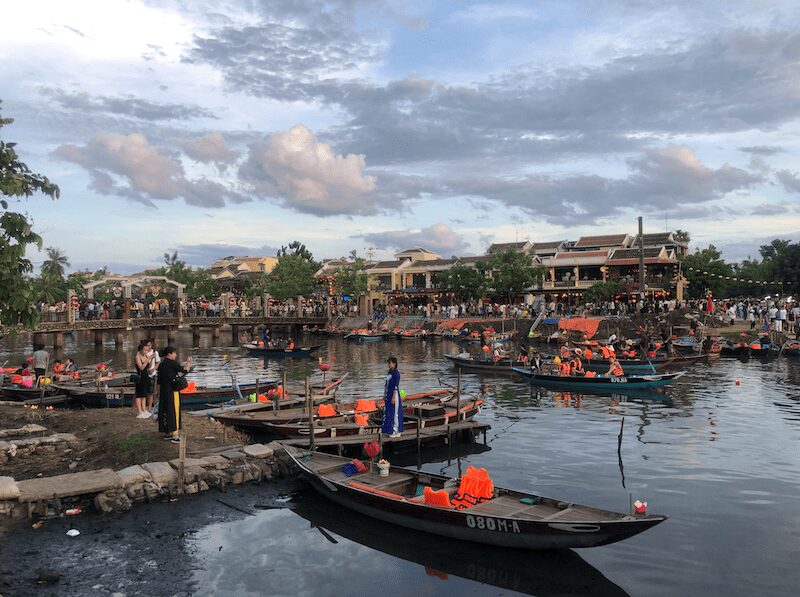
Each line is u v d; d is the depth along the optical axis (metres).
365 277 71.19
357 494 11.19
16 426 16.52
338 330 63.62
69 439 14.59
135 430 14.77
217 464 12.85
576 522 8.87
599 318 49.25
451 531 10.13
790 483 13.23
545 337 49.16
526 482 13.44
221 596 8.32
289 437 15.90
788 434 17.88
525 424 19.66
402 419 15.68
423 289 73.81
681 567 9.25
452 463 15.22
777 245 86.88
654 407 22.47
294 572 9.10
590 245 70.44
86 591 8.26
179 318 52.09
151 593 8.30
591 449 16.31
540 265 67.06
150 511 11.16
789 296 66.88
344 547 10.02
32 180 10.78
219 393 21.88
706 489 12.84
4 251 10.11
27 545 9.55
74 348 48.16
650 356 35.44
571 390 26.62
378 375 32.38
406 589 8.65
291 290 72.69
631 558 9.56
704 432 18.20
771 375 30.88
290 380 30.42
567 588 8.66
